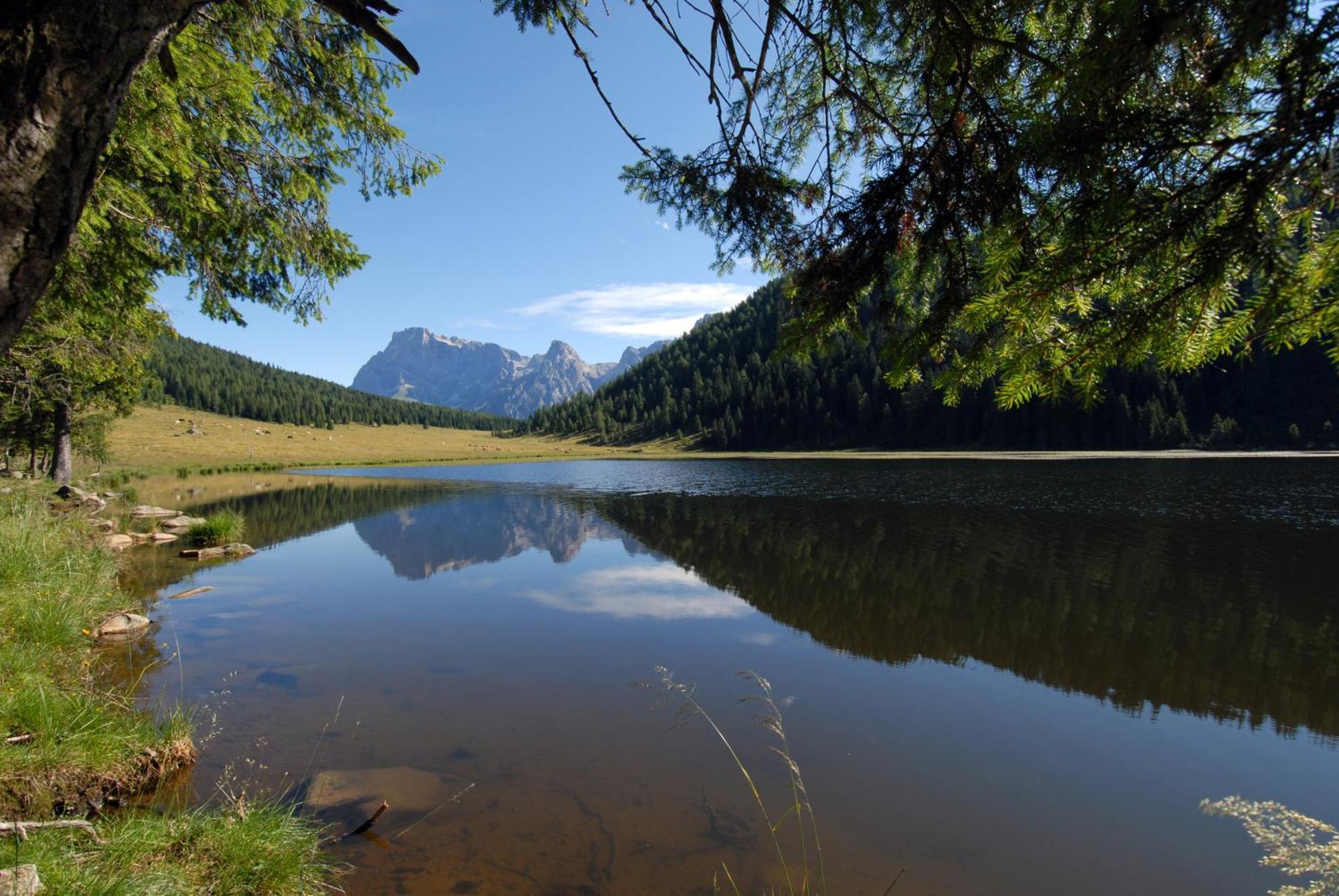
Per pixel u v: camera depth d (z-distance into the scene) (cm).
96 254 508
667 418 12631
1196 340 163
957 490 3105
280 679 760
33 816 381
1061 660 848
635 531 2150
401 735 611
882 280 253
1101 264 159
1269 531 1798
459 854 419
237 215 511
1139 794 515
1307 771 559
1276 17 108
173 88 394
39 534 902
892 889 393
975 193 206
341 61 454
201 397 13062
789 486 3722
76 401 2336
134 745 472
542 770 543
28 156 145
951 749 593
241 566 1549
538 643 936
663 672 799
